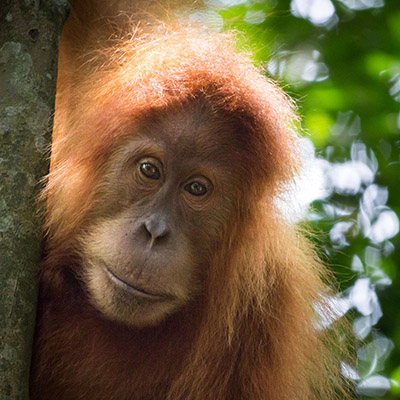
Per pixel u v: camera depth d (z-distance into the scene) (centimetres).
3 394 543
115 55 806
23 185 601
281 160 757
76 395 766
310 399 839
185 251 706
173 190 703
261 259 766
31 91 616
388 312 1204
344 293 1176
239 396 781
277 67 1196
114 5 856
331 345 880
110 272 689
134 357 757
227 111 714
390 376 1157
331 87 1304
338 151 1317
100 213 720
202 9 884
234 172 723
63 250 737
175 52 757
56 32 638
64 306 742
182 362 770
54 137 794
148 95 717
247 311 771
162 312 706
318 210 1245
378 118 1307
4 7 636
